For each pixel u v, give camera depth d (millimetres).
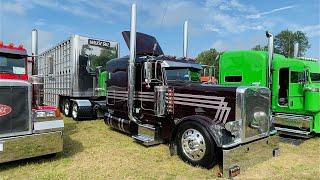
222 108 5859
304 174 5352
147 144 7012
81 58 12039
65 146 7152
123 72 8453
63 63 12773
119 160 6082
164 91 6789
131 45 7426
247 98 5707
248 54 9469
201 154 5590
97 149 6922
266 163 6000
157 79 6973
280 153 6781
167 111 6797
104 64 12727
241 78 9641
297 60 9031
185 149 5918
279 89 9312
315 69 9312
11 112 5246
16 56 6719
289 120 8859
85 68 12164
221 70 10227
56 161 5934
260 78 9164
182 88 6551
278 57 9539
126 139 8016
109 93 9148
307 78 8766
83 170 5441
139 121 7691
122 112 8547
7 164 5656
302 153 6828
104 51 12766
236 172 5242
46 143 5664
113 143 7543
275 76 9203
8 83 5215
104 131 9219
